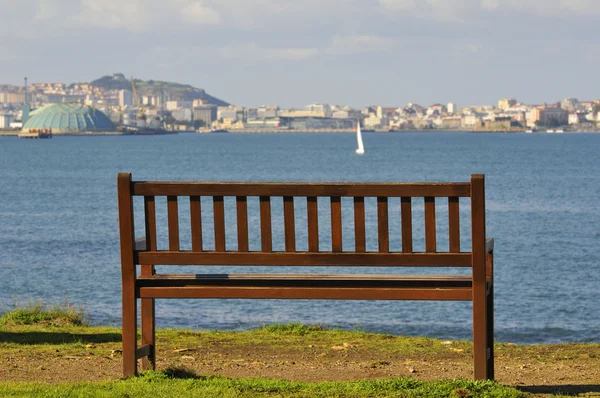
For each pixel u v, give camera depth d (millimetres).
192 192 10586
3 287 31859
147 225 10727
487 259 11156
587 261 38500
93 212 63031
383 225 10461
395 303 27641
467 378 11945
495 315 26516
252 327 23531
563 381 12102
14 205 69125
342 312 26266
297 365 13336
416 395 10281
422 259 10359
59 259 39312
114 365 12914
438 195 10289
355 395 10414
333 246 10555
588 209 64875
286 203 10562
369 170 124812
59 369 12586
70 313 18797
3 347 14703
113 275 34531
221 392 10406
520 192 81438
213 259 10617
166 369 11602
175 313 25859
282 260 10539
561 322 25359
